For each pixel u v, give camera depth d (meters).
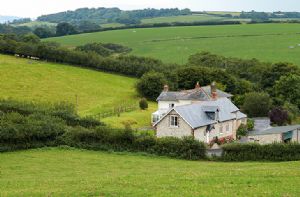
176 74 145.88
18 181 40.34
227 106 93.00
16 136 63.66
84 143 66.25
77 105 125.56
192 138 63.50
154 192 31.28
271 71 148.75
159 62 172.50
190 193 30.73
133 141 64.81
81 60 167.62
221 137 86.75
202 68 146.25
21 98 128.38
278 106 123.56
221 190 31.67
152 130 92.50
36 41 196.25
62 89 141.00
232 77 142.38
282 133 85.62
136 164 54.41
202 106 84.94
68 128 69.25
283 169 41.34
